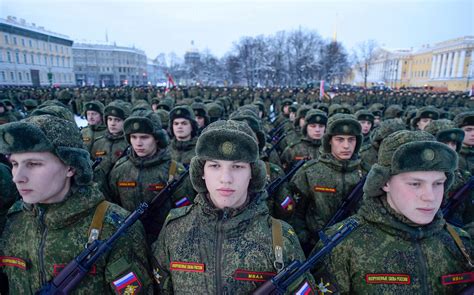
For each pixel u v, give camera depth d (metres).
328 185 3.40
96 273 1.80
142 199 3.43
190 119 4.73
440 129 3.75
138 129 3.37
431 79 62.91
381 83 67.50
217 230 1.81
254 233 1.80
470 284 1.80
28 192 1.72
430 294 1.80
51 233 1.84
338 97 23.80
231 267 1.74
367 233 1.95
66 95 17.38
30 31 50.94
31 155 1.68
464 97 20.42
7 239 1.96
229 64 64.75
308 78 59.91
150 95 21.69
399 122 4.41
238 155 1.68
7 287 2.11
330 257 1.99
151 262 2.06
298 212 3.53
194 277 1.77
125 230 1.81
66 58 62.22
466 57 53.88
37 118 1.76
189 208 1.99
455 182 3.08
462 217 3.14
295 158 5.43
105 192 3.60
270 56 61.75
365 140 6.71
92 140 6.58
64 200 1.83
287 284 1.62
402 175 1.77
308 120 5.35
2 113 8.54
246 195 1.86
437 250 1.84
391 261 1.85
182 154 4.72
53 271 1.80
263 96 24.09
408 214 1.78
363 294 1.88
